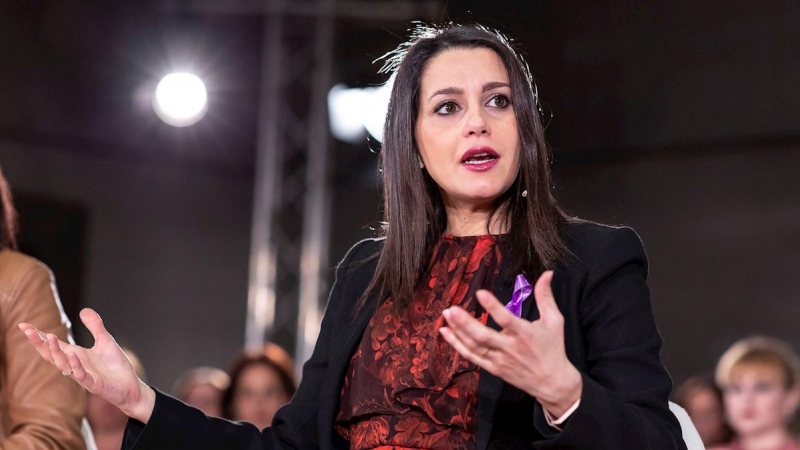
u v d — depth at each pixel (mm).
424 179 5719
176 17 24266
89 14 23875
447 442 5051
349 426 5434
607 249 5234
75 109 24141
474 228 5668
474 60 5578
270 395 14211
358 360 5434
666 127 21484
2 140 23406
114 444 14930
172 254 26422
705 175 21719
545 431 4555
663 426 4695
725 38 20891
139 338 25797
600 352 5055
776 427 13602
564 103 21234
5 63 23016
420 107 5656
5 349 6855
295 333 25109
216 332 27047
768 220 21188
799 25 20219
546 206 5422
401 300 5453
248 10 23703
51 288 7191
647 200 22188
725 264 21625
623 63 21094
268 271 24453
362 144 24797
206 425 5504
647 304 5160
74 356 5090
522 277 5258
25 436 6562
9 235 7539
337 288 5988
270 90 24391
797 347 20859
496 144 5414
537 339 4285
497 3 19328
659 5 21062
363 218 25172
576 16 20547
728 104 21000
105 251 25297
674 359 22094
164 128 25469
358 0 22797
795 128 20453
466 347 4297
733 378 13914
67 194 24578
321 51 23547
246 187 27484
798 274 20875
